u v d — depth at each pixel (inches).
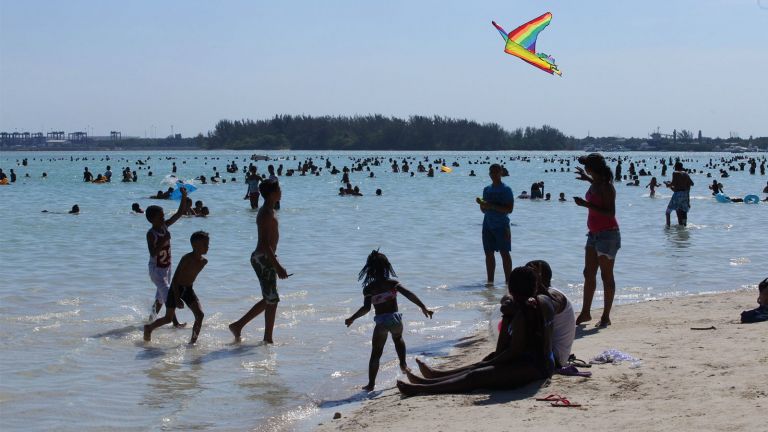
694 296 505.4
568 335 315.6
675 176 969.5
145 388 325.1
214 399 312.7
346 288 550.0
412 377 311.9
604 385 288.4
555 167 4079.7
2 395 309.4
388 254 730.2
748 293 503.5
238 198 1552.7
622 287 561.0
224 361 370.3
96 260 682.2
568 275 608.1
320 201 1477.6
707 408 247.8
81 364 358.0
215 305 493.4
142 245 789.9
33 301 496.7
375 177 2628.0
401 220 1084.5
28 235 873.5
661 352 335.0
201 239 405.1
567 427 240.5
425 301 511.8
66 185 2037.4
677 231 928.3
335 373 352.2
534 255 718.5
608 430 234.5
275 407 303.4
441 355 375.9
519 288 296.0
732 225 1000.2
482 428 246.1
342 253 732.7
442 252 746.2
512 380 292.2
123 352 381.7
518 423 248.5
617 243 406.3
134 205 1172.5
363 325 443.2
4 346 383.9
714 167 3961.6
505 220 564.4
